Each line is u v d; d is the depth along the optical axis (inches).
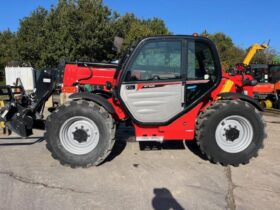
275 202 149.5
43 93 219.8
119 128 279.1
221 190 161.3
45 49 1050.1
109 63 217.9
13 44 1283.2
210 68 198.8
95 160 189.8
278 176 180.9
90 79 215.5
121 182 169.9
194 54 195.9
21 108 210.8
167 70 195.3
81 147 192.7
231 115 194.1
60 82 217.6
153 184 167.8
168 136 201.0
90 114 188.5
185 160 205.9
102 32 1018.1
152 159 207.3
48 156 211.8
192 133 201.3
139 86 194.2
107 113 190.7
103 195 154.5
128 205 144.8
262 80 559.8
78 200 149.1
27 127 209.6
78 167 190.1
